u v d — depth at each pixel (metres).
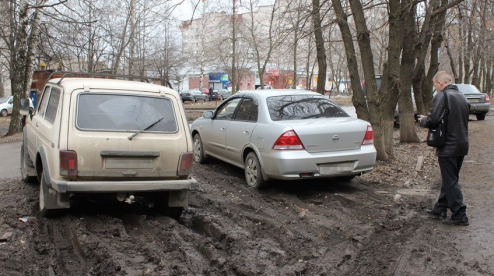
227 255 4.41
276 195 6.68
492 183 7.41
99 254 4.24
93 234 4.82
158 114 5.34
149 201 6.33
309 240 4.81
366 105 9.21
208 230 5.23
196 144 9.34
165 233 4.93
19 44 17.19
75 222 5.16
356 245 4.68
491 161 9.45
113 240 4.67
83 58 24.94
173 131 5.30
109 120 5.05
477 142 12.44
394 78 9.00
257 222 5.43
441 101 5.15
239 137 7.36
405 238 4.89
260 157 6.72
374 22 15.43
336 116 7.12
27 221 5.15
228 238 4.79
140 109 5.28
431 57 16.25
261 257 4.28
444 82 5.25
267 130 6.60
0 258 4.07
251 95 7.58
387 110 9.15
